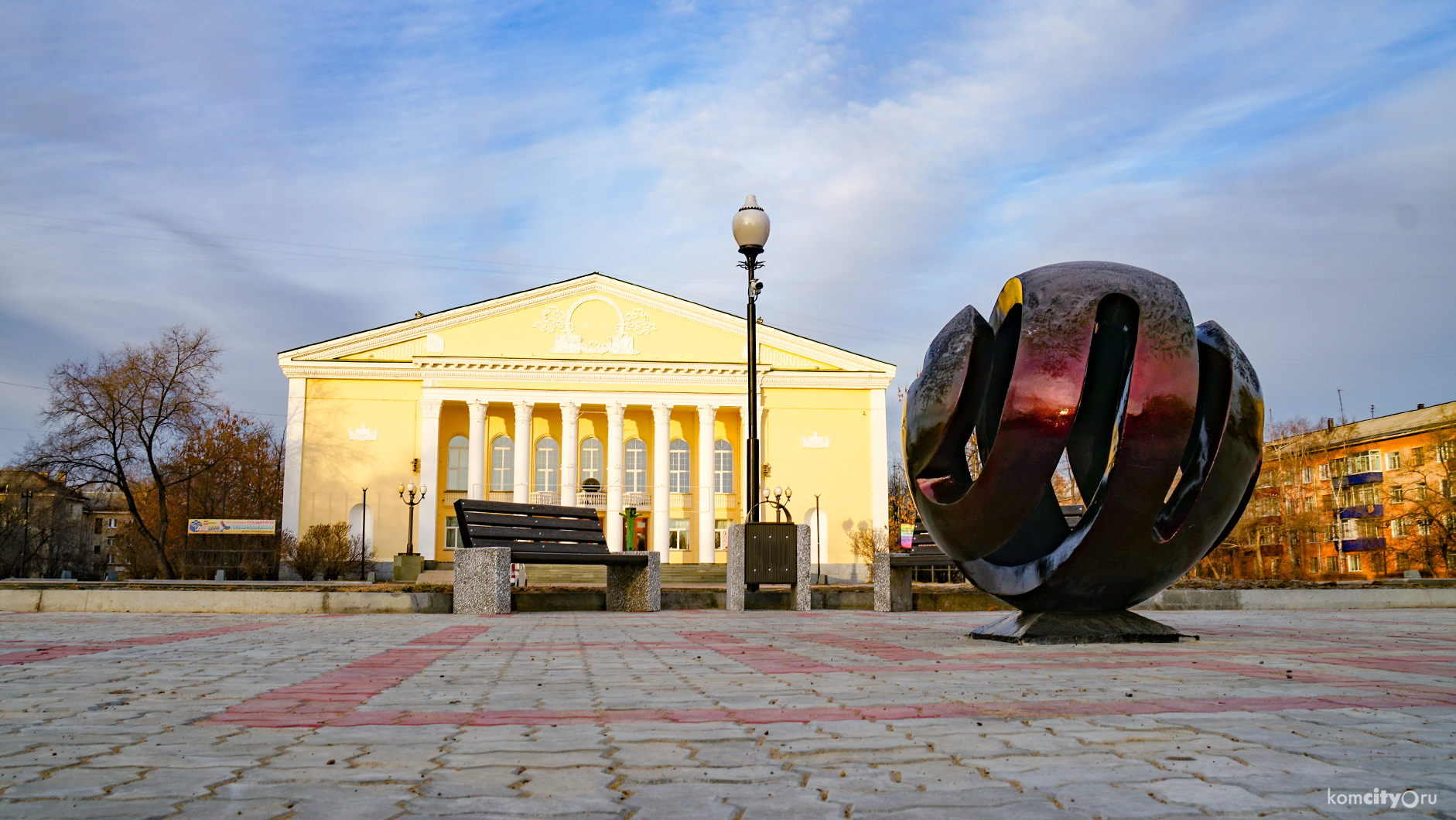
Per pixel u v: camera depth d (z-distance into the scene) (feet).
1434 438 171.22
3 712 11.80
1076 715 11.19
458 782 8.13
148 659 18.28
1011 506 19.97
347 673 16.01
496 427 163.53
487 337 158.61
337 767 8.67
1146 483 19.61
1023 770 8.41
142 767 8.69
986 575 22.84
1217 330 21.42
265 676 15.56
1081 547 20.21
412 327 157.07
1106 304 20.22
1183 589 41.60
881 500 163.84
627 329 161.38
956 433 21.77
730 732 10.29
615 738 10.00
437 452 153.38
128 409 142.92
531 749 9.46
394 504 153.07
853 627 28.48
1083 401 22.17
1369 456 192.85
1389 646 20.62
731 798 7.56
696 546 163.84
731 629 27.78
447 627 28.50
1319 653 18.86
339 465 153.28
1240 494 20.65
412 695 13.25
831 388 165.89
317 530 134.51
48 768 8.63
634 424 168.35
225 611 37.35
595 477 165.27
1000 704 12.09
